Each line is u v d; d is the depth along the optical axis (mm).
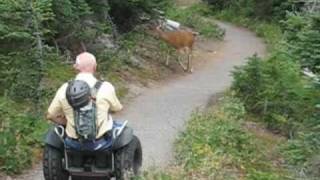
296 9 22922
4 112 9312
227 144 9508
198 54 24438
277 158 9695
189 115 12039
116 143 6555
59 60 13453
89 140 6312
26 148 8500
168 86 16438
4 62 10750
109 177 6629
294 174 8352
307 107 11812
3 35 10797
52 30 13289
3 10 10672
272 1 37719
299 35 10711
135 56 18125
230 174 8195
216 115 11328
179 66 19953
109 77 14812
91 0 16234
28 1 10570
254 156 9422
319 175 8195
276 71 13453
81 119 6215
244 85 13492
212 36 30531
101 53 15945
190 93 15242
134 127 10867
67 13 13539
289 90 12445
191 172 7969
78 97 6168
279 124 11977
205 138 9508
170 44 19938
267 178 8086
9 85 10828
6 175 7871
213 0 45219
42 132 9180
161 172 7328
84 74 6488
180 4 47031
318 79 9531
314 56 10219
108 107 6445
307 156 8805
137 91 14789
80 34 14914
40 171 8164
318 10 12773
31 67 10711
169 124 11195
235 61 23438
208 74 19641
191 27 31328
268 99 12656
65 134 6426
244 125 11820
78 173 6504
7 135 8320
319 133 9102
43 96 10789
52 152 6660
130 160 6598
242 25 39188
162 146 9531
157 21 21859
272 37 30938
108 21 17609
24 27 10828
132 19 19828
